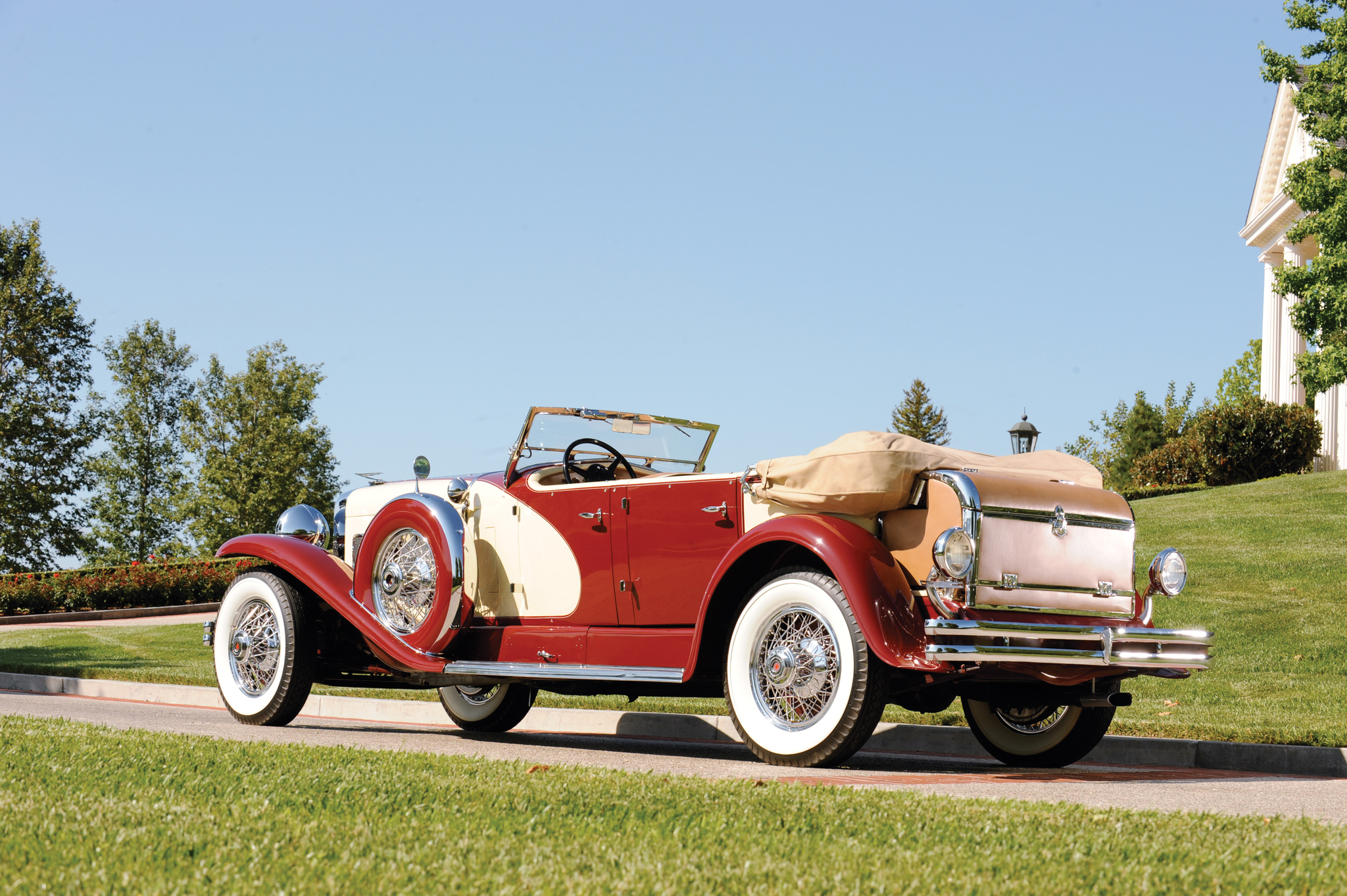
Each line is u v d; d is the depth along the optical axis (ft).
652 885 8.42
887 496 17.11
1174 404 216.74
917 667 16.06
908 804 12.17
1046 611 17.53
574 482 23.29
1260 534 57.98
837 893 8.32
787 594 17.52
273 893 8.13
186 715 27.32
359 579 23.31
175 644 52.06
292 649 23.68
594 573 20.62
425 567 22.45
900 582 16.85
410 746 20.53
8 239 139.44
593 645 20.25
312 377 156.56
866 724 16.67
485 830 10.27
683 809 11.47
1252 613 41.19
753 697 17.90
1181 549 55.98
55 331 137.80
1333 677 30.94
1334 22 79.97
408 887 8.27
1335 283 81.10
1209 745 21.24
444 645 21.99
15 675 39.11
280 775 13.26
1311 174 82.38
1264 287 135.33
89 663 43.09
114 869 8.70
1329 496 68.28
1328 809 14.73
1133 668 17.88
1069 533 17.89
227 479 151.23
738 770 17.31
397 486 25.79
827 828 10.68
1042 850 9.85
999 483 17.13
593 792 12.38
